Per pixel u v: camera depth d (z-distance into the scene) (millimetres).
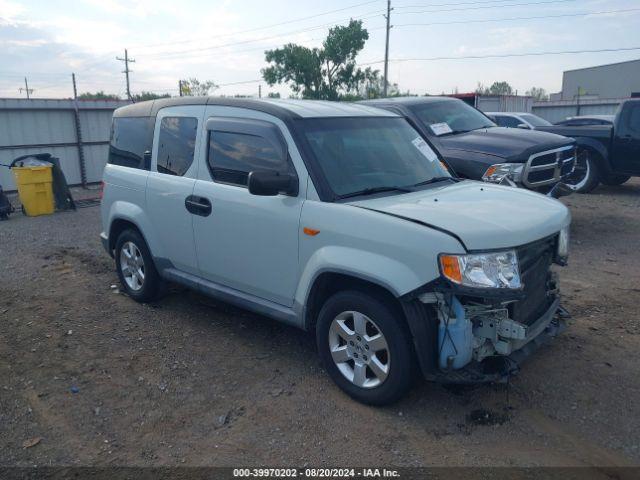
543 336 3947
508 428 3602
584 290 6090
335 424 3678
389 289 3506
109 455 3418
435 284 3355
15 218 11289
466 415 3750
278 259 4254
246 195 4457
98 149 16109
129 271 5980
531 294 3873
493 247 3385
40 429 3695
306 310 4121
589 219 9781
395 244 3516
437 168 4961
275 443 3500
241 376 4352
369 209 3783
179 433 3633
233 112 4734
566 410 3795
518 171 7379
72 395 4109
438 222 3518
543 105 34406
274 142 4340
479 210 3811
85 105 15586
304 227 4008
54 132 15148
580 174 12133
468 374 3469
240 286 4668
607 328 5090
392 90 47125
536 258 3879
